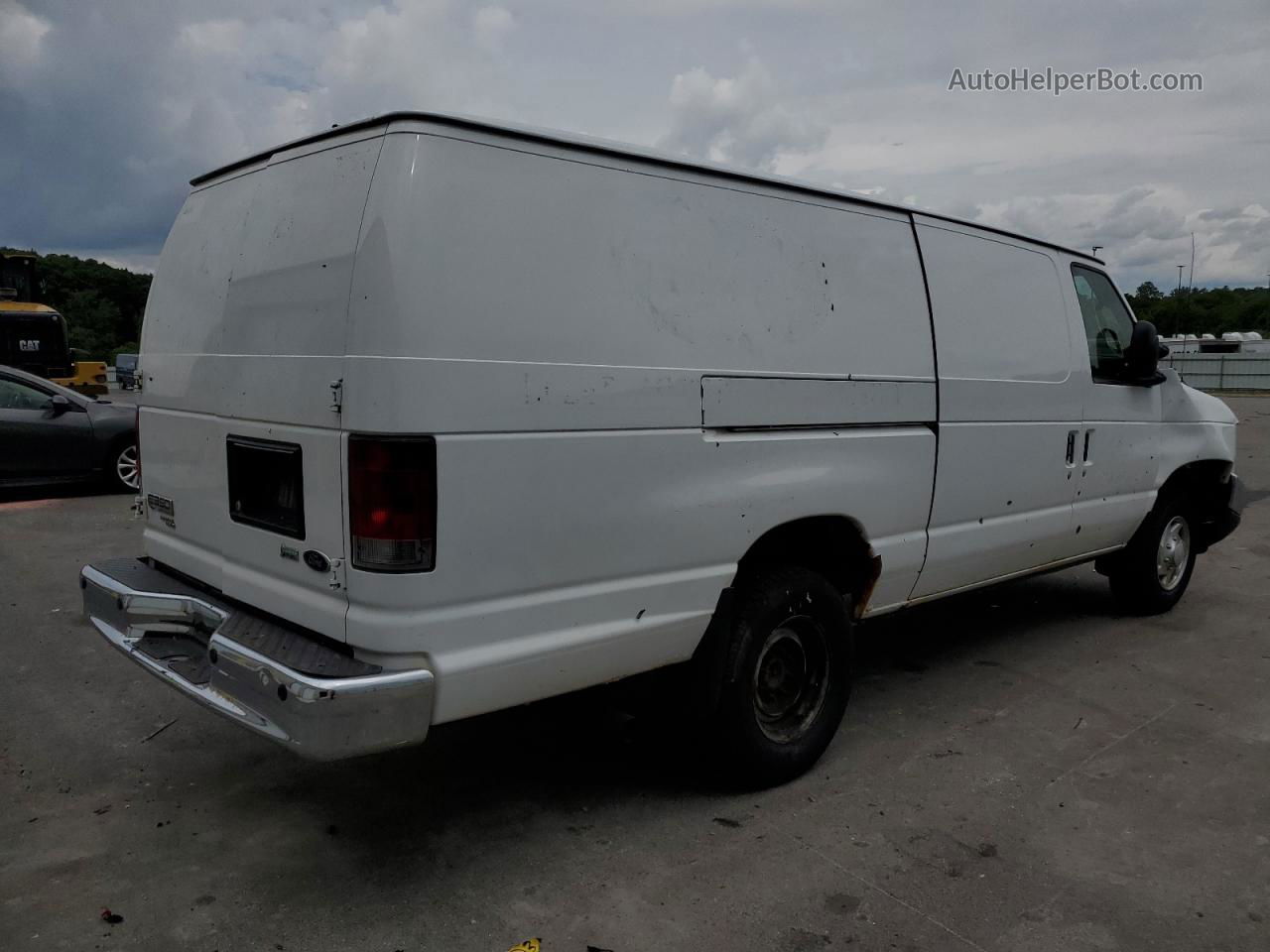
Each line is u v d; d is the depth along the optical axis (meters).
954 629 6.02
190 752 4.04
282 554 3.08
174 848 3.27
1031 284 4.89
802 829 3.46
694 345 3.27
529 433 2.85
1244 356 37.97
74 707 4.48
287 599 3.05
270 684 2.74
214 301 3.43
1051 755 4.14
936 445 4.23
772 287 3.55
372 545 2.69
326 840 3.34
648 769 3.95
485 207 2.79
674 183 3.29
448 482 2.69
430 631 2.73
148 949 2.72
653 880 3.12
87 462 9.96
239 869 3.15
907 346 4.10
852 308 3.87
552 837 3.38
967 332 4.42
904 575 4.21
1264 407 28.36
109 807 3.55
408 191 2.67
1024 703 4.74
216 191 3.62
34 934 2.78
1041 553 5.09
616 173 3.12
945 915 2.95
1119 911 2.99
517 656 2.89
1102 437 5.32
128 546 7.72
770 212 3.60
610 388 3.03
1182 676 5.15
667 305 3.20
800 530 3.90
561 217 2.95
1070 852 3.34
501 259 2.80
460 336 2.71
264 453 3.12
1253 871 3.24
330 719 2.60
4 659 5.09
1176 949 2.81
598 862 3.22
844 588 4.17
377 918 2.88
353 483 2.70
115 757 3.98
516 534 2.85
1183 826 3.53
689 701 3.53
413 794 3.69
